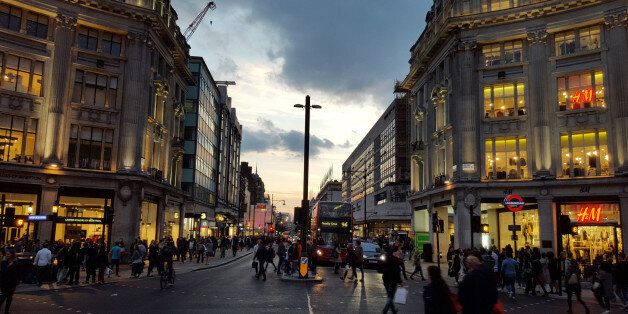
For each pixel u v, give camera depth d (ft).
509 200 79.66
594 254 101.45
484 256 69.41
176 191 149.18
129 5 119.03
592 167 105.09
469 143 116.57
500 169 115.44
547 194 107.34
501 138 116.37
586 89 107.86
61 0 111.96
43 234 105.40
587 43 109.09
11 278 42.06
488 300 24.39
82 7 114.62
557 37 112.98
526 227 114.42
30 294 58.18
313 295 59.62
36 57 109.29
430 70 146.51
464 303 24.59
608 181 100.01
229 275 87.30
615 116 101.76
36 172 105.60
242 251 207.21
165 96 138.51
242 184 367.66
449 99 127.75
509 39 117.60
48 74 110.63
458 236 114.73
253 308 48.16
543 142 109.70
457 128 119.44
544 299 63.67
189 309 46.93
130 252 112.06
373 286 72.13
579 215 104.17
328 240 127.13
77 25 115.24
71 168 109.40
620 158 99.71
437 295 26.48
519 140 114.93
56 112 109.70
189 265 110.93
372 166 346.54
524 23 115.03
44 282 69.00
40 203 106.42
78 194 110.11
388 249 44.39
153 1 129.29
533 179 109.60
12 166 102.58
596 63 106.32
